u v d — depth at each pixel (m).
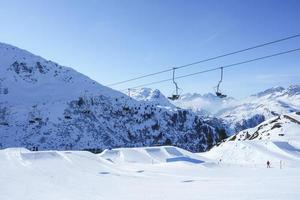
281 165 94.00
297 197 28.91
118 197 35.66
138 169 74.12
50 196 37.69
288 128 141.62
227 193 33.25
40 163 72.25
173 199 32.44
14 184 46.34
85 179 52.56
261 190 33.53
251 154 116.06
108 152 117.38
